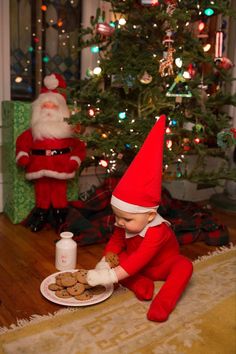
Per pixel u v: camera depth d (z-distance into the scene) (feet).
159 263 5.17
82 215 7.15
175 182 9.36
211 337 4.11
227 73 7.45
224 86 9.48
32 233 7.05
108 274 4.49
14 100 8.21
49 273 5.49
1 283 5.15
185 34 6.91
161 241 4.78
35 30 8.14
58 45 8.52
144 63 6.67
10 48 7.95
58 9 8.36
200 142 7.57
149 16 6.57
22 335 4.02
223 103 7.50
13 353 3.75
